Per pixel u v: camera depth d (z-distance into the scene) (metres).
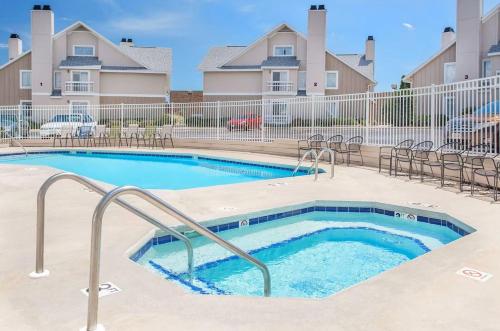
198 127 18.56
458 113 9.25
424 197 7.28
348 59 39.38
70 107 20.25
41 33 35.06
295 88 34.72
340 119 13.28
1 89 36.53
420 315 2.92
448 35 34.50
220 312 2.92
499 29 25.98
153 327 2.70
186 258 5.06
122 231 4.88
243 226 5.99
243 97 35.91
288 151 15.10
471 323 2.81
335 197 7.23
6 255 4.04
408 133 10.74
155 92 36.47
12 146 19.66
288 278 4.66
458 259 4.05
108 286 3.32
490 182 8.16
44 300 3.08
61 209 6.09
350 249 5.66
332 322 2.80
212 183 10.95
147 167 14.48
